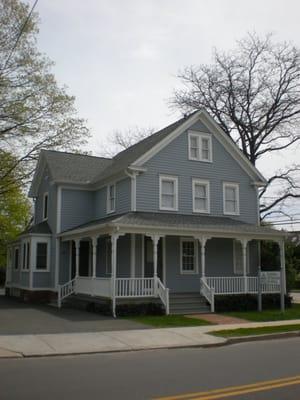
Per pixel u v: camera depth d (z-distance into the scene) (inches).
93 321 684.1
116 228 779.4
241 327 632.4
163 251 933.8
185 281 949.2
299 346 507.8
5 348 458.9
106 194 1032.2
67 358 427.2
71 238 988.6
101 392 291.0
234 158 1054.4
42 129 920.9
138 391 293.7
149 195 934.4
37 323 652.7
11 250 1294.3
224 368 373.7
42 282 1054.4
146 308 775.7
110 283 776.3
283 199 1430.9
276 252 1148.5
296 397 281.0
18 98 896.9
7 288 1305.4
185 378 333.4
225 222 964.6
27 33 895.1
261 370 365.1
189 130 1003.3
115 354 452.4
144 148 1015.0
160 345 497.4
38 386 307.3
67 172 1102.4
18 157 929.5
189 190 984.3
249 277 919.7
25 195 1336.1
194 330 601.0
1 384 313.6
